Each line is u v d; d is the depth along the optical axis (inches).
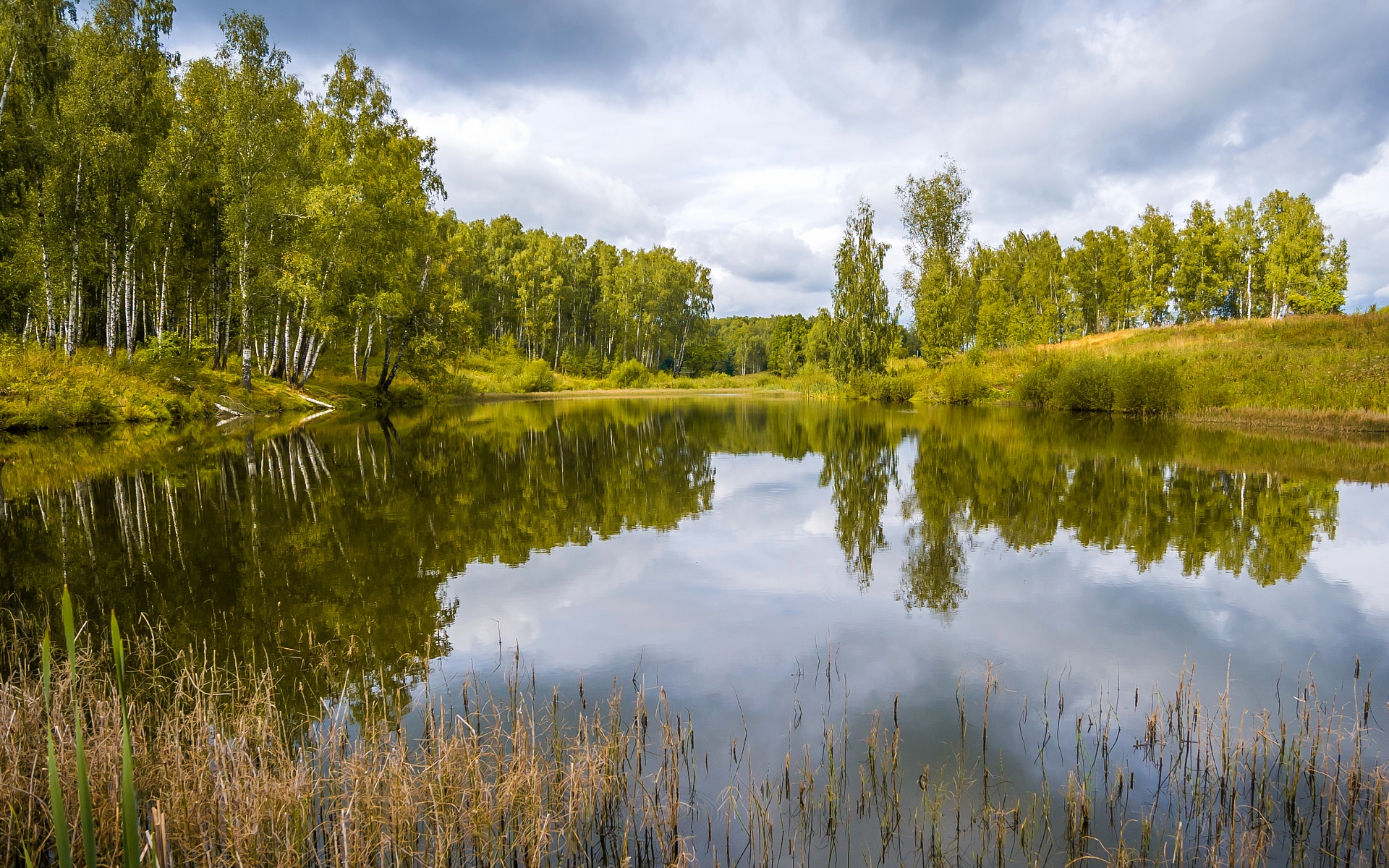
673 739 192.5
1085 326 2945.4
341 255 1261.1
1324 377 1072.2
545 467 689.0
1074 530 433.4
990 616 291.4
